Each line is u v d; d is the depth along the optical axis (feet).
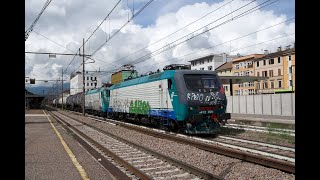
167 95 56.85
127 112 82.02
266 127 58.95
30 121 106.93
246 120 79.97
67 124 89.25
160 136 50.65
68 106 239.91
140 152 37.42
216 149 34.73
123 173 26.20
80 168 28.50
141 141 48.03
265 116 99.25
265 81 247.50
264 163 27.32
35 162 31.81
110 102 103.96
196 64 331.57
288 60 227.61
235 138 45.37
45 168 28.86
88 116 138.41
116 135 54.08
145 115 69.97
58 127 80.23
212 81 54.29
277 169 25.91
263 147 38.42
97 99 129.59
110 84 120.06
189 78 53.16
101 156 35.01
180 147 39.60
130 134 58.44
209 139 46.93
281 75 233.35
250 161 29.07
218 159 31.24
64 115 153.28
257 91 252.42
